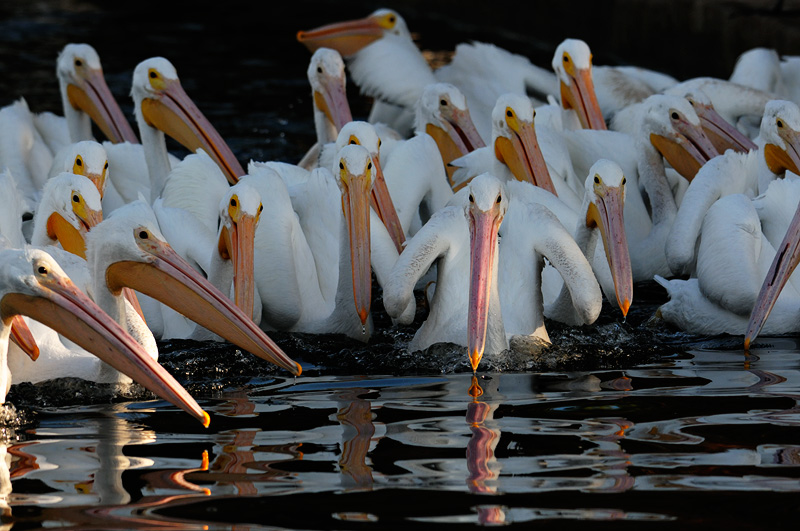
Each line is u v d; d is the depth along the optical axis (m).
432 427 8.56
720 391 9.59
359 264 11.95
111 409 9.41
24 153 17.58
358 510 6.79
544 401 9.34
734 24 24.78
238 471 7.55
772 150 14.53
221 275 12.15
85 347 8.80
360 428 8.56
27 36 31.97
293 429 8.58
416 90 20.28
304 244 13.09
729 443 8.02
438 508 6.81
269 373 10.72
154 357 10.33
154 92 15.98
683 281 13.18
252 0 38.66
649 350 11.59
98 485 7.34
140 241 9.67
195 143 15.84
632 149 16.47
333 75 18.06
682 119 15.77
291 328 12.84
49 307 8.82
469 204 10.59
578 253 11.40
